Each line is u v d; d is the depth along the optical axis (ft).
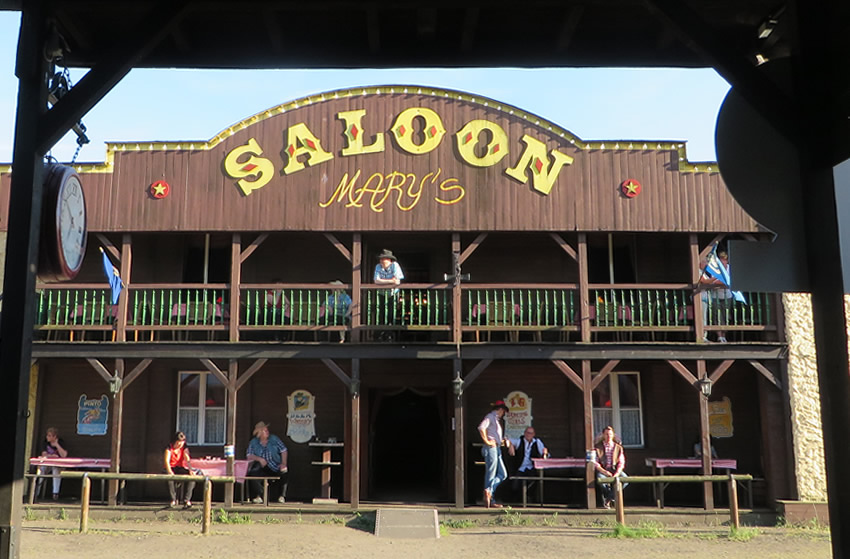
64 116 12.36
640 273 56.24
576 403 55.83
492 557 38.47
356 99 52.60
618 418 56.08
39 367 55.77
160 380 56.34
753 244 11.51
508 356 49.88
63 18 13.74
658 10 11.94
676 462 51.42
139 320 55.42
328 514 48.70
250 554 38.32
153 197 51.65
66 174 13.58
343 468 55.11
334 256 57.57
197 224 51.29
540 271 56.80
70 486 54.80
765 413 51.29
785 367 50.47
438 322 55.62
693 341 50.90
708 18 14.20
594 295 55.98
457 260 50.67
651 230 50.96
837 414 10.68
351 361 53.26
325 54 15.43
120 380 50.24
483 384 56.13
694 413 55.21
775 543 42.24
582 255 51.03
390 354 49.93
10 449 11.52
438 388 56.08
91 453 55.42
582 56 15.48
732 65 11.66
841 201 11.68
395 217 51.24
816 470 49.26
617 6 13.84
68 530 43.62
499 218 51.13
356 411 49.80
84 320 51.08
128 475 45.29
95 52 14.79
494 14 14.47
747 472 54.19
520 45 15.46
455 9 14.19
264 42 15.38
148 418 55.83
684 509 48.91
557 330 50.65
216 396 56.70
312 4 13.34
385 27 14.92
